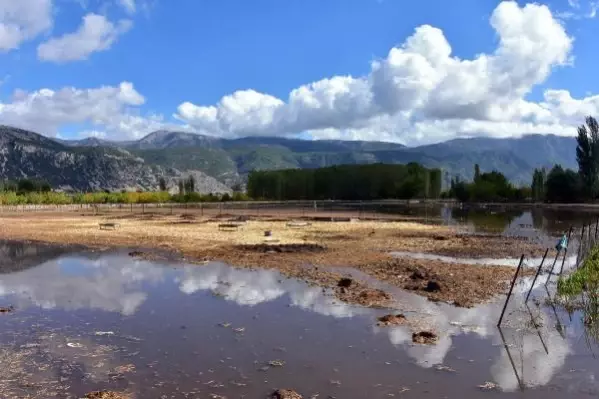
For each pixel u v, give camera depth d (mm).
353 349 11445
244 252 27219
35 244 32438
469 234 38844
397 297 16562
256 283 18906
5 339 12117
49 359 10766
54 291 17703
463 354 11195
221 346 11641
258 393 9094
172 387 9336
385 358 10898
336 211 75000
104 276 20656
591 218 59188
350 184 123938
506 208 83625
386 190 122688
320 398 8906
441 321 13773
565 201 97000
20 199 95625
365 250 28344
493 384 9578
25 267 23250
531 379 9859
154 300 16234
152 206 93812
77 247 30547
